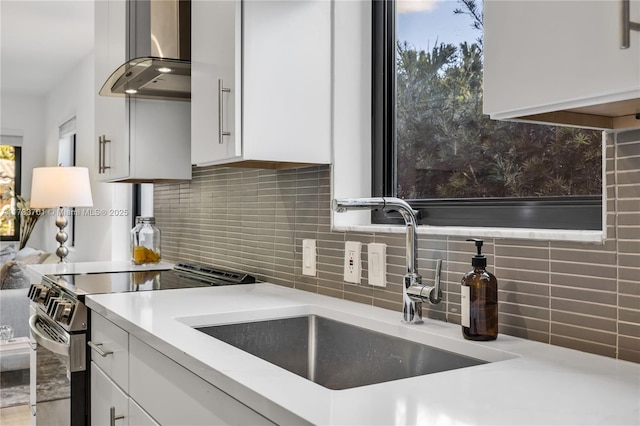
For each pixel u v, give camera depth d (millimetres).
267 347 1665
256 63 1794
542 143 1482
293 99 1855
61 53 5168
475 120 1678
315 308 1739
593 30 783
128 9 2658
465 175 1707
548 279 1235
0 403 3637
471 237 1417
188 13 2615
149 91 2707
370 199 1405
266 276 2316
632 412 810
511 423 769
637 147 1070
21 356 3707
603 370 1022
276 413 856
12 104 7039
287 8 1853
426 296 1393
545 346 1206
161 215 3506
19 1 3896
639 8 717
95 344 1920
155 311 1640
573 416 794
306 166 2039
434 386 938
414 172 1891
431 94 1829
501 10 912
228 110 1816
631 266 1082
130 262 3307
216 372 1039
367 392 905
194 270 2689
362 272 1774
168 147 2889
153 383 1397
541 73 851
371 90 1991
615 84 755
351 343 1570
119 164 2875
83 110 5336
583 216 1351
